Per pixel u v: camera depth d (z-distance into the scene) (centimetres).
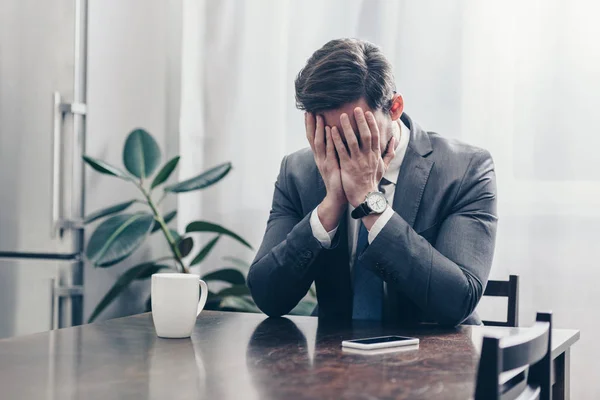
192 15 271
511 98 235
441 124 242
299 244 150
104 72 266
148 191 275
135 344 120
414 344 119
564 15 230
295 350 114
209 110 271
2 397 85
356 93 145
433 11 243
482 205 155
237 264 261
